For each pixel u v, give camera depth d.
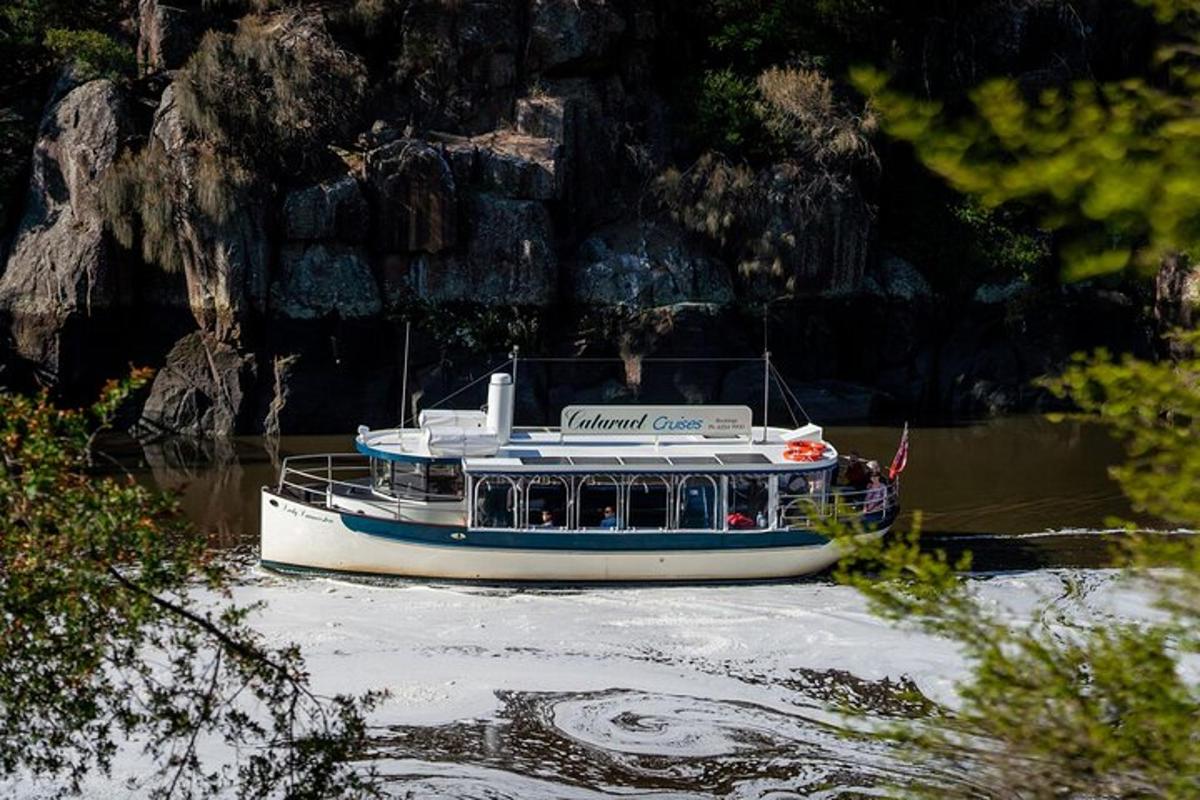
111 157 46.09
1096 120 7.81
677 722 22.09
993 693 10.80
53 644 13.23
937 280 52.91
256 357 45.28
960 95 54.41
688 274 48.53
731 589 29.20
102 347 45.75
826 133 50.56
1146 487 9.47
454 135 48.69
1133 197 7.59
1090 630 15.69
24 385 45.94
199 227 44.59
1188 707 9.84
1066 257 8.10
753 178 49.56
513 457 29.97
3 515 12.66
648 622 26.89
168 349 46.09
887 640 25.84
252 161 45.34
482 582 29.17
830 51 54.16
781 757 20.81
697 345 47.97
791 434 32.28
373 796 18.73
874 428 47.62
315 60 47.12
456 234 46.38
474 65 49.62
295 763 14.88
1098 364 9.81
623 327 47.81
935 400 52.12
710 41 53.53
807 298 49.72
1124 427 10.01
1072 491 38.06
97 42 49.19
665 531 29.22
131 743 19.95
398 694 22.84
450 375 46.31
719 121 51.28
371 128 47.84
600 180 50.03
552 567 29.14
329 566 29.33
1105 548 31.88
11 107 49.91
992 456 42.94
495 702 22.72
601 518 29.59
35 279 45.88
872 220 50.97
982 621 11.07
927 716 19.00
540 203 47.56
